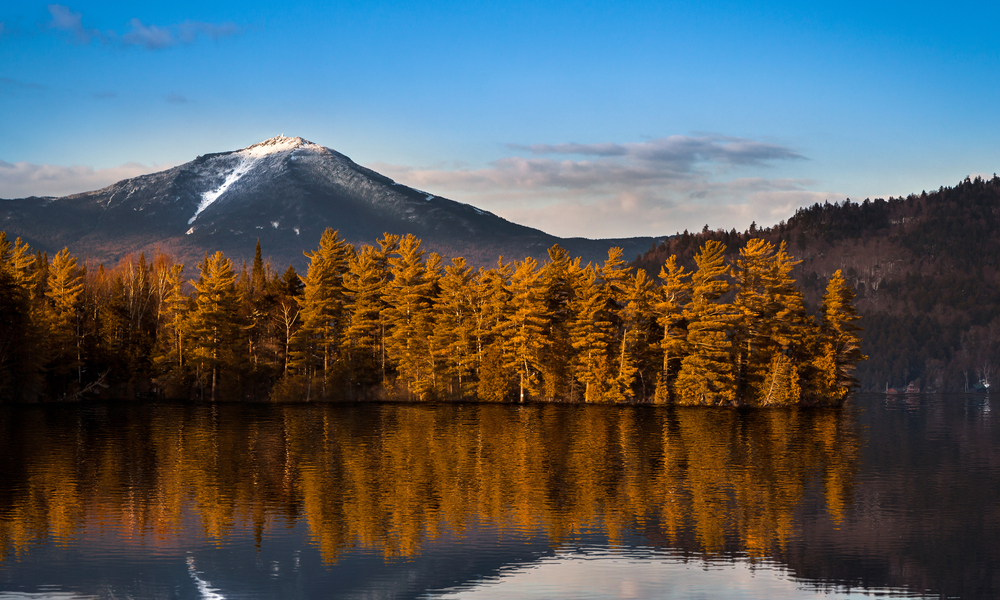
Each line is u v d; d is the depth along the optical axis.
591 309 118.12
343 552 38.09
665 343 116.31
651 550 38.72
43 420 89.19
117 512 45.25
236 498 49.09
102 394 119.31
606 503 48.50
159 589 33.12
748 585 34.12
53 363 113.00
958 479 57.59
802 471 60.50
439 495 50.38
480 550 38.50
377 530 41.84
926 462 65.81
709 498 50.28
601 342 117.12
